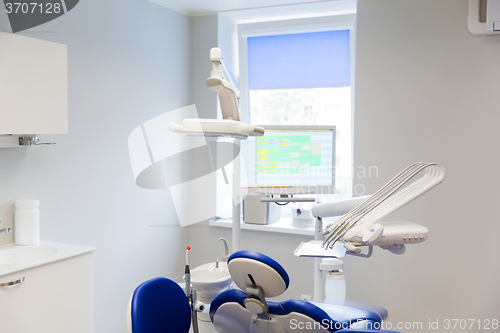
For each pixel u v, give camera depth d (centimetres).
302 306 173
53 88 214
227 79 201
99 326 283
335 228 160
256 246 353
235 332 201
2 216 220
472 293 286
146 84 317
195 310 192
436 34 287
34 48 204
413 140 297
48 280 195
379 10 301
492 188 278
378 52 303
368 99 307
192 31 370
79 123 261
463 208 286
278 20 364
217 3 333
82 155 264
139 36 309
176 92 353
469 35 279
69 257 206
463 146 284
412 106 296
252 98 387
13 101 195
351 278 320
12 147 219
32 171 234
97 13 272
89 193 271
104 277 286
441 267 294
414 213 298
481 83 278
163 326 170
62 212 253
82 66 262
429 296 298
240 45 379
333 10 341
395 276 307
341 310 225
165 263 346
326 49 350
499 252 278
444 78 287
